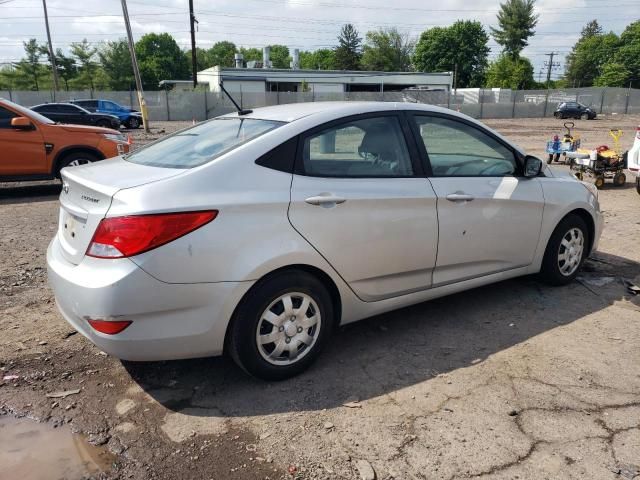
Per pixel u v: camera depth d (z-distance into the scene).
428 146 3.83
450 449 2.67
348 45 92.06
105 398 3.12
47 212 7.99
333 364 3.50
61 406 3.04
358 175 3.45
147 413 2.98
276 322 3.14
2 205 8.51
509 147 4.33
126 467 2.56
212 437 2.77
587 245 4.99
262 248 2.99
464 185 3.90
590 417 2.92
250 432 2.81
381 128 3.64
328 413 2.97
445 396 3.13
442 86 58.22
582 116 40.88
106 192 2.86
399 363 3.51
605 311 4.33
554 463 2.57
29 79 67.06
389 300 3.67
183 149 3.48
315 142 3.33
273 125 3.36
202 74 59.44
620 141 20.70
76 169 3.49
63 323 4.09
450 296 4.66
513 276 4.42
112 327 2.79
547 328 4.02
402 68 92.12
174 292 2.81
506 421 2.89
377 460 2.60
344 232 3.30
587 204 4.75
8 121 8.76
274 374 3.21
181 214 2.80
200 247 2.83
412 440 2.74
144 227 2.74
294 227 3.11
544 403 3.05
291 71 53.97
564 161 13.95
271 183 3.10
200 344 2.95
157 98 36.66
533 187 4.36
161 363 3.51
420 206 3.63
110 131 9.67
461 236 3.89
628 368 3.44
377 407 3.02
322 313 3.33
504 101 45.91
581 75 100.88
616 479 2.47
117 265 2.76
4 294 4.67
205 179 2.95
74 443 2.73
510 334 3.93
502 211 4.11
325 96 40.53
